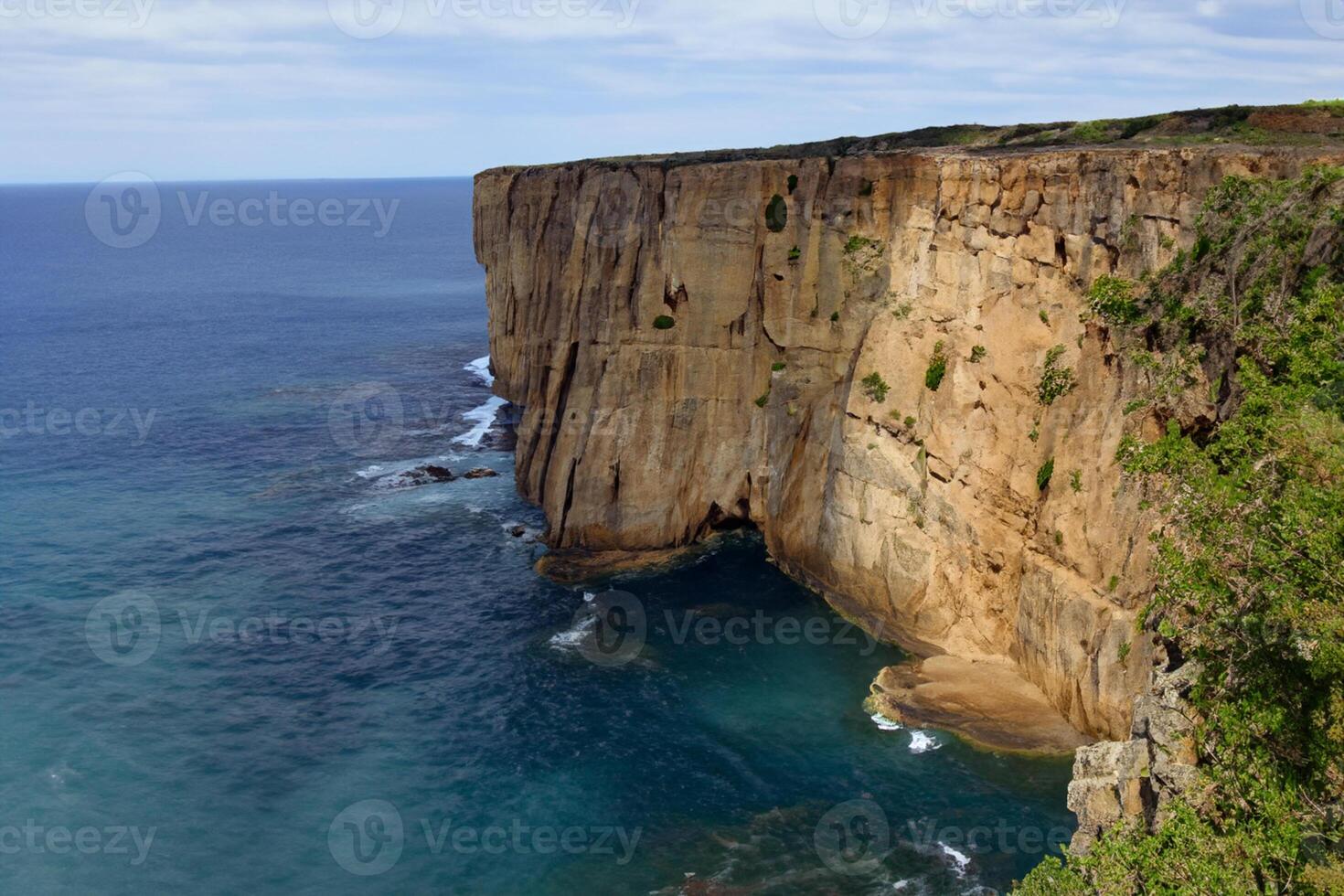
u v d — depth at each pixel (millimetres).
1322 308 28281
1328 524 21891
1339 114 49469
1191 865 20484
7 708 44875
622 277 61969
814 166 55875
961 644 48156
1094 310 41750
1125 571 38938
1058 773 39156
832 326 56094
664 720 43844
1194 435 37000
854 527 52938
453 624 53094
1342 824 20375
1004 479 46031
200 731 43312
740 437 60875
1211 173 38594
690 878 34375
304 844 36375
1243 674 23594
